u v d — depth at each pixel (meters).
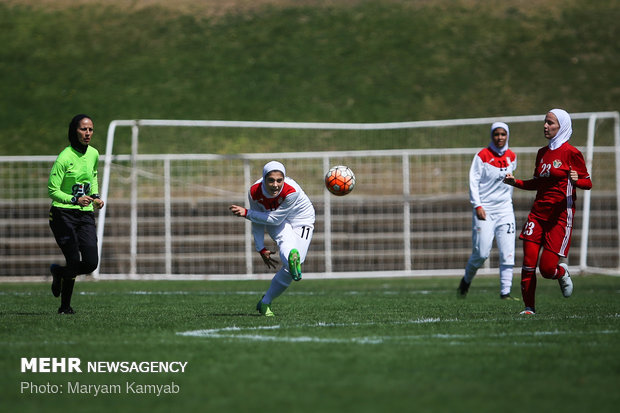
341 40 128.50
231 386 16.86
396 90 115.94
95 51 126.00
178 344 22.23
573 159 28.77
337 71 120.62
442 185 93.94
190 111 111.38
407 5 137.38
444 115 110.19
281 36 129.62
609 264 80.06
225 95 115.25
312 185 93.81
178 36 129.88
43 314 31.48
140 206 81.19
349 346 21.61
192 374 18.14
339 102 113.25
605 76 118.62
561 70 120.19
